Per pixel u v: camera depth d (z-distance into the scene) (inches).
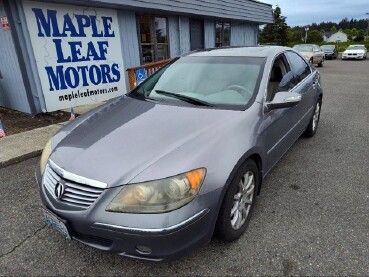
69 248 97.4
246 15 503.8
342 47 2012.8
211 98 115.0
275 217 111.7
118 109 115.7
